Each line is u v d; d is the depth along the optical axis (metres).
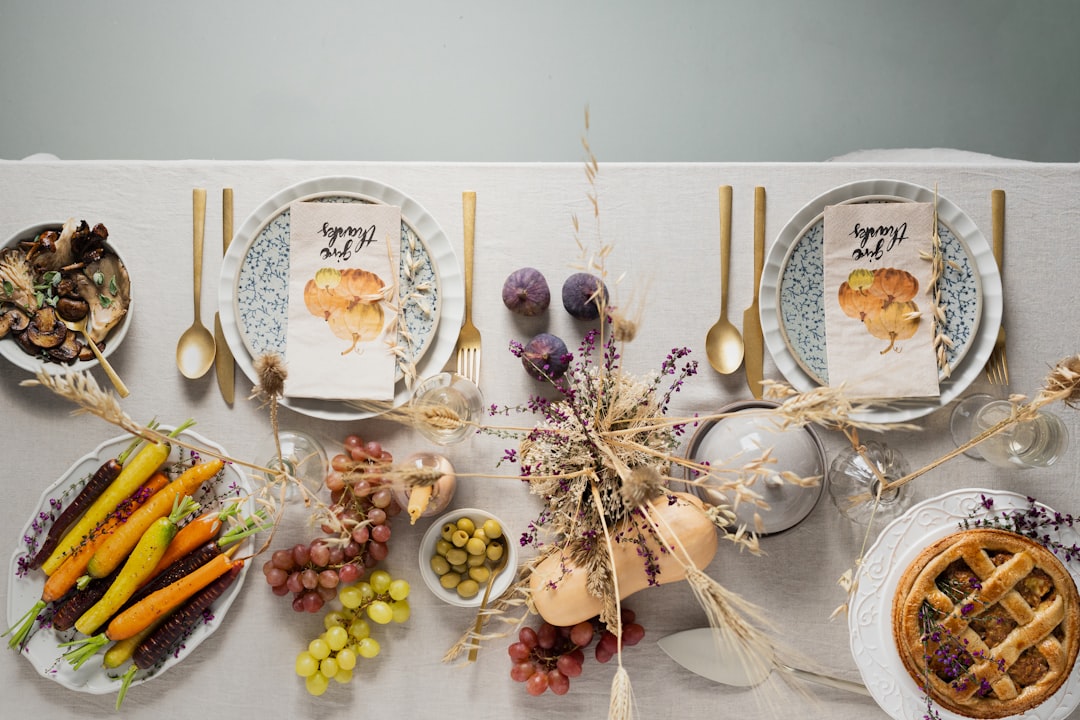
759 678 1.15
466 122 1.61
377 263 1.13
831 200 1.13
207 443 1.13
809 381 1.14
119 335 1.11
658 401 1.16
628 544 1.05
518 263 1.17
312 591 1.10
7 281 1.10
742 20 1.62
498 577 1.10
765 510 1.06
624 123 1.62
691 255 1.17
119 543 1.09
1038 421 1.04
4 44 1.61
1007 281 1.17
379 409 1.14
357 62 1.61
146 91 1.61
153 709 1.16
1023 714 1.06
